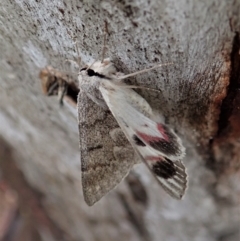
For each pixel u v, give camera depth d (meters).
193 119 0.08
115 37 0.07
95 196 0.09
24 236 0.17
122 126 0.08
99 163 0.09
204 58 0.07
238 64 0.07
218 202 0.11
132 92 0.08
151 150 0.08
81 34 0.07
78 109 0.08
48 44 0.08
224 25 0.07
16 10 0.07
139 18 0.07
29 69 0.09
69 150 0.11
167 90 0.08
